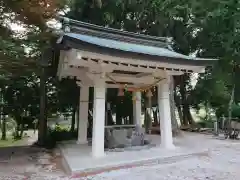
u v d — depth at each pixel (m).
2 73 8.27
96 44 5.66
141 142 8.51
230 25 12.06
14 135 14.91
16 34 7.87
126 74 8.14
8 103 12.35
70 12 12.11
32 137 15.17
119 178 5.23
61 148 8.48
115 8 11.79
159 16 11.80
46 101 12.19
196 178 5.12
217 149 8.35
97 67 6.92
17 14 7.56
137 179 5.12
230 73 13.56
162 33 12.50
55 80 12.24
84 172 5.55
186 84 15.48
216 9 11.68
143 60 6.51
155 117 15.09
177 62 6.99
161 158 6.57
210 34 13.11
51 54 9.08
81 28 7.61
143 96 14.09
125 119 14.43
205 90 13.91
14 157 8.17
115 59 6.32
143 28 12.99
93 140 6.86
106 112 12.82
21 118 12.95
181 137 11.27
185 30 12.84
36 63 9.20
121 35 8.53
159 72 7.92
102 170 5.74
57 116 13.91
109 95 12.92
